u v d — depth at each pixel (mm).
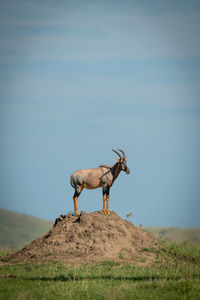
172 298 49188
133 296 49969
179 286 53000
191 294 50312
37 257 69812
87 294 50625
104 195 75875
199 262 71625
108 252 69312
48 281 57438
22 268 65688
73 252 69625
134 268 64500
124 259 68688
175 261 70375
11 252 82938
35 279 59062
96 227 72938
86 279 57938
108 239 71375
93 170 75500
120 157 74625
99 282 56188
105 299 49250
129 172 74812
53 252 70312
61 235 73312
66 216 78500
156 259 70062
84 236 72000
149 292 51438
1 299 49938
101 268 63719
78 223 74375
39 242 75375
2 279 59000
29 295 50938
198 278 58438
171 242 84500
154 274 60656
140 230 79062
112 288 53219
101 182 74938
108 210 77000
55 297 50219
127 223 78562
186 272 62312
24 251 74188
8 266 67500
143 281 56875
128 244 72375
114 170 75250
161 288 52812
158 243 77375
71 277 59219
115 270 62719
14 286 55031
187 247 84250
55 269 63656
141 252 71938
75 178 75875
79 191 76312
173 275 60531
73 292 51781
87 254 69000
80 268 63812
